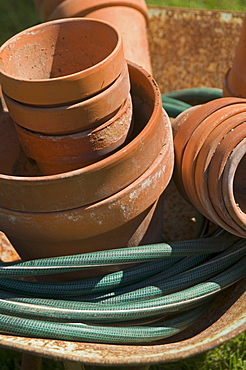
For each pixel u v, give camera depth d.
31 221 1.40
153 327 1.50
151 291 1.51
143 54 2.31
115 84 1.41
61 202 1.35
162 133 1.49
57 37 1.61
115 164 1.33
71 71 1.71
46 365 2.02
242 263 1.59
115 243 1.54
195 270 1.55
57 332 1.36
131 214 1.45
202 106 1.65
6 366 2.04
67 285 1.53
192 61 2.64
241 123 1.47
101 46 1.59
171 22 2.53
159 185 1.49
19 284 1.53
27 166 1.92
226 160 1.40
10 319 1.35
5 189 1.35
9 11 4.16
